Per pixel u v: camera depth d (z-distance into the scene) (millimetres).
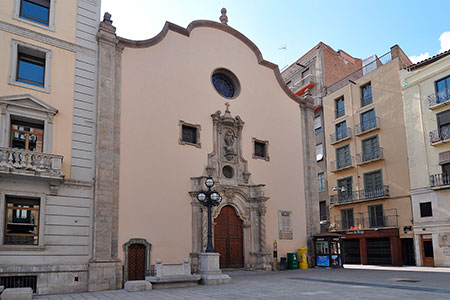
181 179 20453
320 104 41781
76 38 18250
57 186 16000
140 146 19188
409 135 31969
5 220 15008
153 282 14508
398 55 34469
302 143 27406
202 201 16531
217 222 21656
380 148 34125
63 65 17562
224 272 20891
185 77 22031
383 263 32438
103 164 17297
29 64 17047
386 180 33500
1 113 15461
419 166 30859
